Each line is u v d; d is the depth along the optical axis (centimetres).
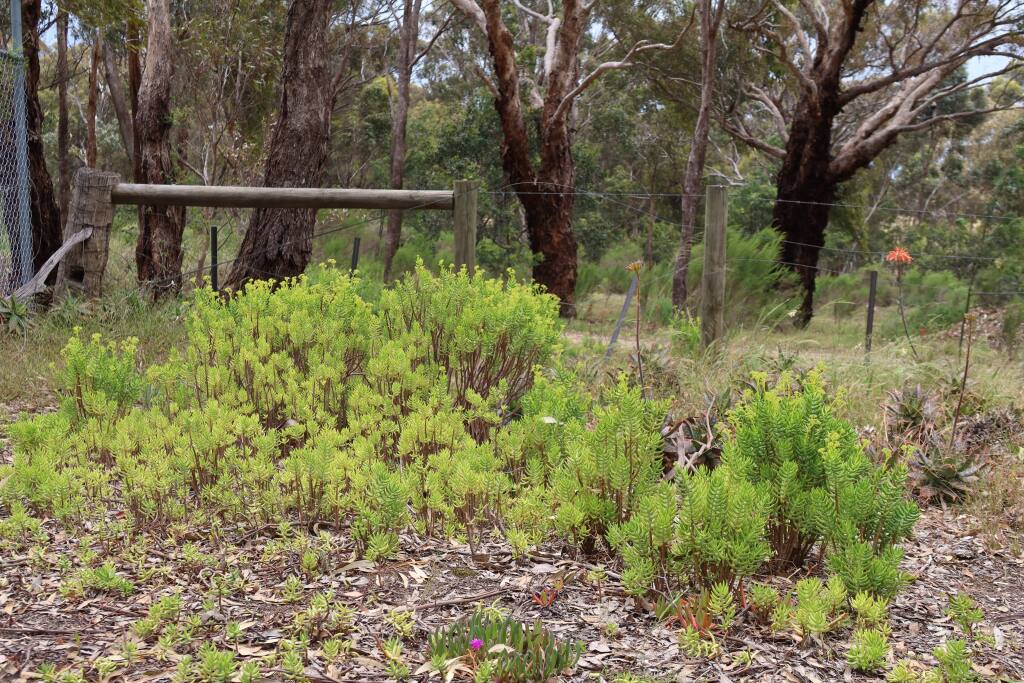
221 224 1711
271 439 354
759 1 1819
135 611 279
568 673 248
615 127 2944
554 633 273
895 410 532
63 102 1894
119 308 769
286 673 240
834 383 639
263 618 276
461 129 2158
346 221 1942
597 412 346
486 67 2506
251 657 251
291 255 967
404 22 2055
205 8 1731
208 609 277
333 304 501
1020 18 1502
